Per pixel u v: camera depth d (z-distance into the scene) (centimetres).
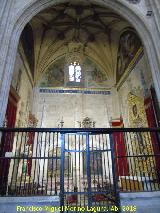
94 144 1541
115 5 1031
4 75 752
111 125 1772
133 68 1493
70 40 1958
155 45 866
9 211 506
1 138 662
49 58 1998
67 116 1833
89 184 573
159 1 942
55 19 1658
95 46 1992
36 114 1808
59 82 1973
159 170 954
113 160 604
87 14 1648
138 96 1385
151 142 1052
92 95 1953
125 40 1648
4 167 786
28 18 938
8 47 802
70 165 1534
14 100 1220
